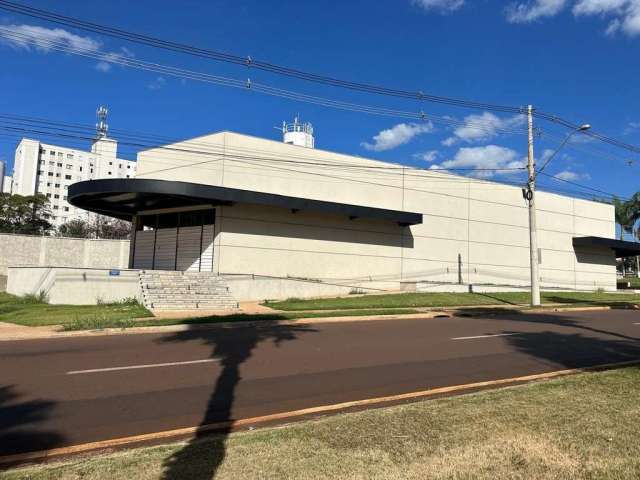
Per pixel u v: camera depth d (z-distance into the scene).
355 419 6.01
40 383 8.28
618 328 16.75
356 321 18.52
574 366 9.98
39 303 21.98
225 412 6.77
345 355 11.05
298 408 7.00
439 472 4.46
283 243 25.84
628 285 49.16
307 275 26.45
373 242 29.03
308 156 27.03
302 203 24.95
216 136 24.91
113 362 10.05
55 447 5.45
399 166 30.48
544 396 7.05
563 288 38.34
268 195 23.97
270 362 10.18
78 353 11.07
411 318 19.95
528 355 11.22
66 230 68.31
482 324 17.59
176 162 25.52
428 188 31.75
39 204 65.69
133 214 28.48
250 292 24.02
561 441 5.22
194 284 22.06
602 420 5.94
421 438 5.33
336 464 4.64
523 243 36.47
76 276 21.52
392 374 9.16
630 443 5.17
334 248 27.48
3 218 62.50
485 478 4.36
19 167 114.00
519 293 32.09
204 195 22.33
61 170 118.06
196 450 5.02
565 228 39.50
